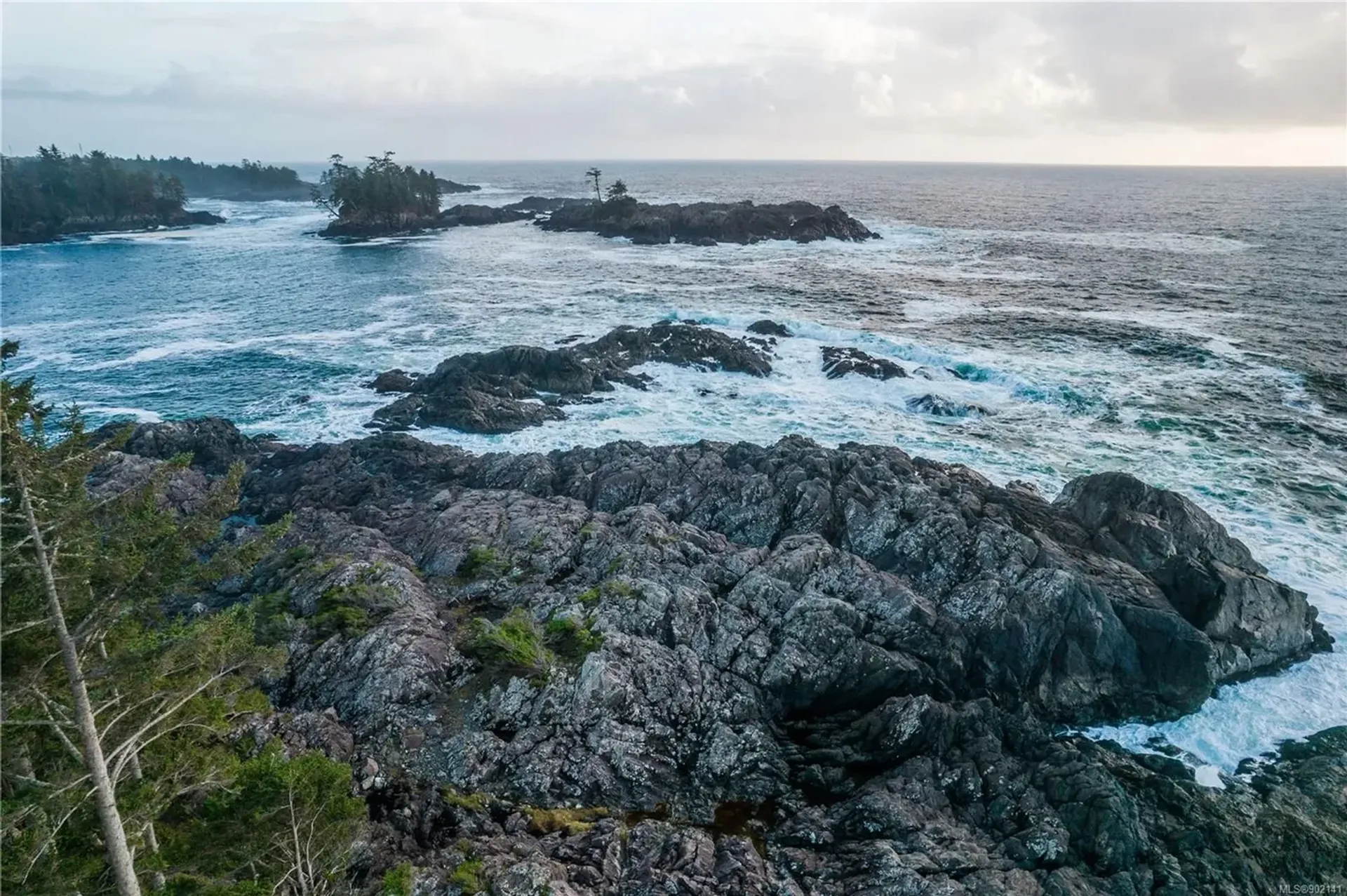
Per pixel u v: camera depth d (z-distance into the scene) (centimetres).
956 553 3538
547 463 4544
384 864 2033
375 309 9256
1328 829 2511
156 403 6134
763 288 10238
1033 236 15275
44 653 1386
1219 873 2342
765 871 2247
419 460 4762
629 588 3209
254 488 4578
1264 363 6738
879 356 7256
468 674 2881
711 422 5688
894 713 2811
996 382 6456
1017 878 2214
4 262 13425
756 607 3228
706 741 2706
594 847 2205
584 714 2675
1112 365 6744
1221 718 3050
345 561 3431
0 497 1257
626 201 17162
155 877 1518
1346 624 3462
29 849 1303
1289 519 4275
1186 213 19112
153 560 1421
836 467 4256
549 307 9194
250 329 8425
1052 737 2944
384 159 19075
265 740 2394
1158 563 3541
